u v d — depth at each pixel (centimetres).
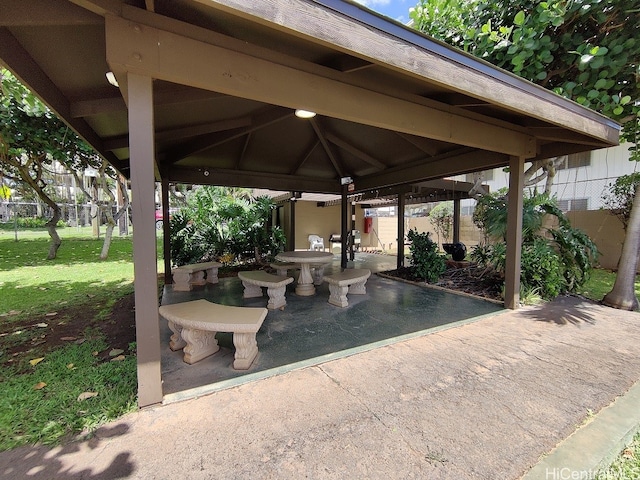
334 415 184
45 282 575
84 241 1352
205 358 261
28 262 797
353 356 266
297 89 226
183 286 520
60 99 278
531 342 297
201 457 151
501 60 445
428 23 512
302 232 1134
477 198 692
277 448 157
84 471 141
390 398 202
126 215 1716
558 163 634
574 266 491
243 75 205
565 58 422
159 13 180
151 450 155
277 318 373
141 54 176
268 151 582
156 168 487
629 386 218
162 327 344
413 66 210
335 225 1198
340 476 140
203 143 470
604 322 354
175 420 179
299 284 510
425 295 491
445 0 493
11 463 146
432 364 251
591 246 500
